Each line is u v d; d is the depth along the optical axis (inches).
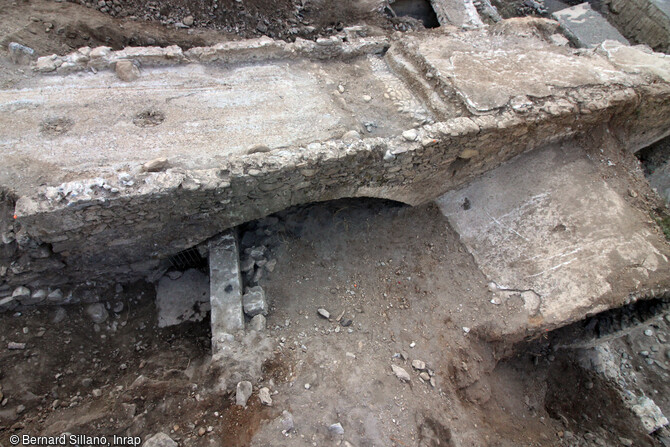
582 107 192.5
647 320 177.8
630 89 200.7
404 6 344.2
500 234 196.9
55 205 129.6
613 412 197.6
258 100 185.9
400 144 167.9
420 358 167.2
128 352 160.2
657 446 185.3
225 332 150.3
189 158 158.9
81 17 238.2
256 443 127.0
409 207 210.2
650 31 377.1
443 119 190.2
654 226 187.2
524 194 199.9
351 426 137.7
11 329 143.8
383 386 152.6
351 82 207.8
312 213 205.2
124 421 129.3
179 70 191.2
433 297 186.5
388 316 179.2
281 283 181.9
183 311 174.6
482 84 193.2
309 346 159.3
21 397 132.6
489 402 172.6
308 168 155.3
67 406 137.0
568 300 173.0
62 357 147.6
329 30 309.4
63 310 157.2
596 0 418.0
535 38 230.8
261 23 290.4
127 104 173.3
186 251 174.9
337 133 178.7
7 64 177.3
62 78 177.3
